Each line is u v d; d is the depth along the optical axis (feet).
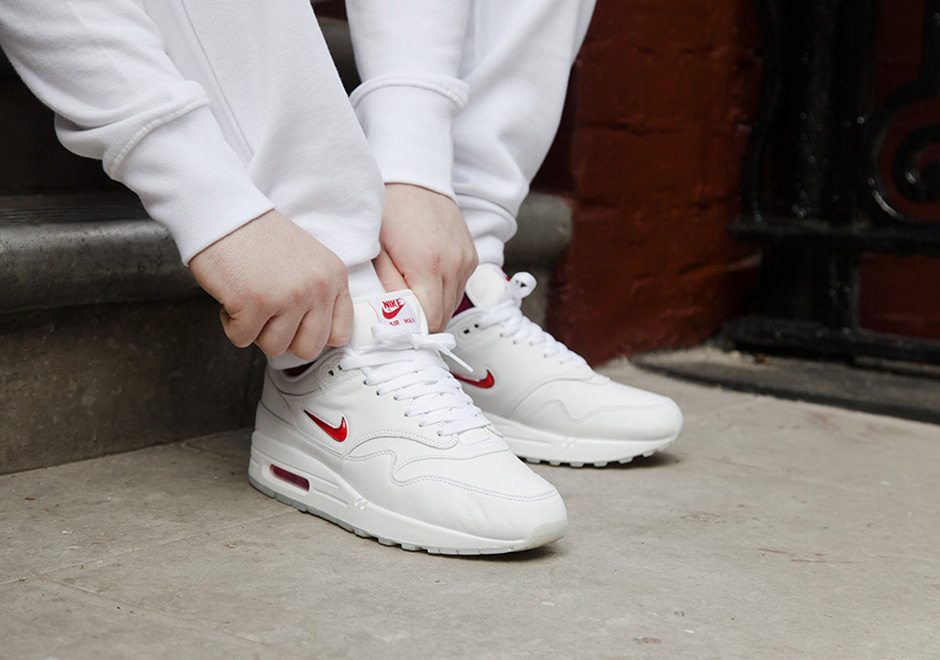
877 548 3.25
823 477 4.00
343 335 3.17
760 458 4.23
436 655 2.38
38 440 3.59
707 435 4.53
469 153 3.98
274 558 2.94
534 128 4.13
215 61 3.10
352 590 2.74
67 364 3.64
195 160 2.94
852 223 5.74
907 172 5.57
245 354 4.19
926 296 6.40
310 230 3.20
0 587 2.64
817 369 5.79
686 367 5.70
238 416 4.21
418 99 3.51
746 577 2.96
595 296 5.52
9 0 2.97
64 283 3.43
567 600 2.74
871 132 5.61
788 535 3.33
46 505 3.27
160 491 3.46
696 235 6.06
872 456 4.33
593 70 5.29
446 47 3.59
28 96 3.88
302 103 3.08
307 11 3.07
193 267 3.00
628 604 2.73
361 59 3.64
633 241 5.67
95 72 2.95
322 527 3.23
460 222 3.52
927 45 5.41
